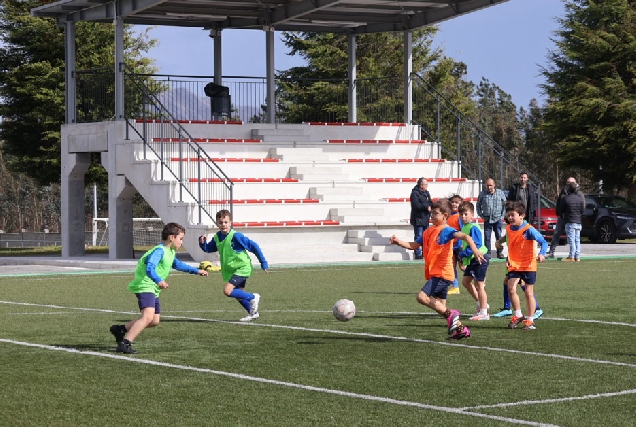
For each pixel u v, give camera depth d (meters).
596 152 46.31
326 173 31.39
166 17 35.53
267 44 35.44
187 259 28.86
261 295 17.05
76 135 32.66
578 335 11.95
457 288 17.45
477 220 30.53
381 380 9.02
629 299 16.12
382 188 31.48
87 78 33.56
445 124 48.06
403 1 32.44
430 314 14.14
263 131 33.84
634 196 47.94
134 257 31.08
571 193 25.78
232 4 33.69
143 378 9.12
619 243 37.97
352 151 33.84
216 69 36.25
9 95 47.31
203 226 26.42
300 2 33.19
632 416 7.58
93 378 9.12
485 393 8.43
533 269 12.44
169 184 28.03
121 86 31.03
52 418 7.52
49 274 22.34
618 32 47.09
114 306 15.46
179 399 8.19
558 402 8.08
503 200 26.14
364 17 35.62
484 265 13.34
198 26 36.38
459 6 32.72
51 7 32.59
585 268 23.02
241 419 7.46
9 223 89.12
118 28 31.06
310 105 53.97
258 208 28.28
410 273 21.94
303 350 10.78
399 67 63.03
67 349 10.86
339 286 18.75
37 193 88.75
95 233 52.19
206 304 15.69
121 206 30.89
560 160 48.12
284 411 7.73
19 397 8.27
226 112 35.34
